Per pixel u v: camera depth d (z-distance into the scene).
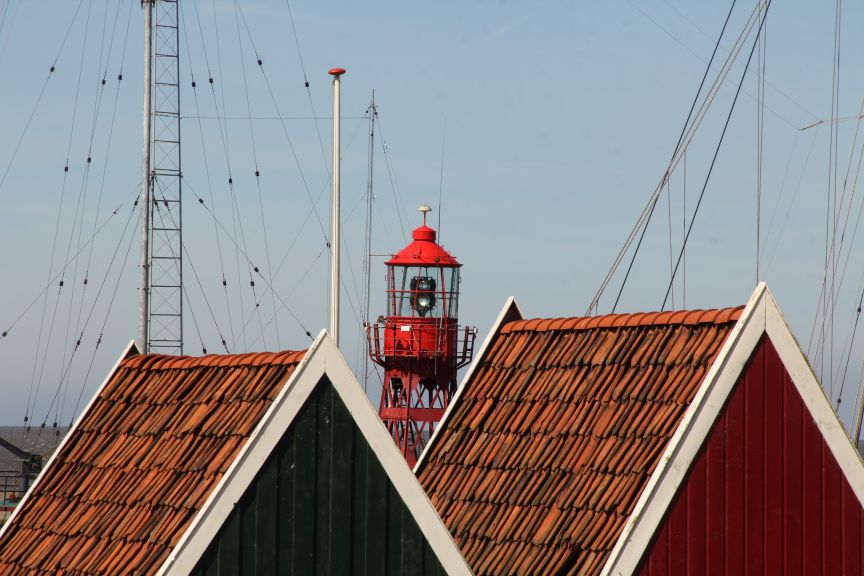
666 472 63.72
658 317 71.19
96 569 58.66
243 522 56.41
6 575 63.94
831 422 66.56
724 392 65.00
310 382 57.72
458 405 78.75
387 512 58.38
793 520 65.75
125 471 63.78
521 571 65.75
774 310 65.94
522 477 70.75
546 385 74.62
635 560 62.97
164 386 67.75
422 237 149.50
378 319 149.25
